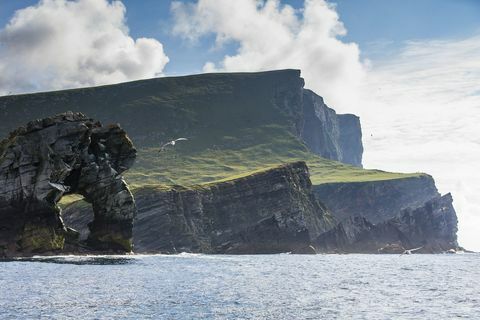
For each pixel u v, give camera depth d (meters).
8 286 82.19
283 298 77.38
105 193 174.88
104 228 175.62
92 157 173.75
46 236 161.25
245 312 65.06
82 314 60.88
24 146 162.88
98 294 76.00
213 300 73.50
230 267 134.75
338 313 65.75
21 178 161.00
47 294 74.69
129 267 124.38
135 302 69.75
